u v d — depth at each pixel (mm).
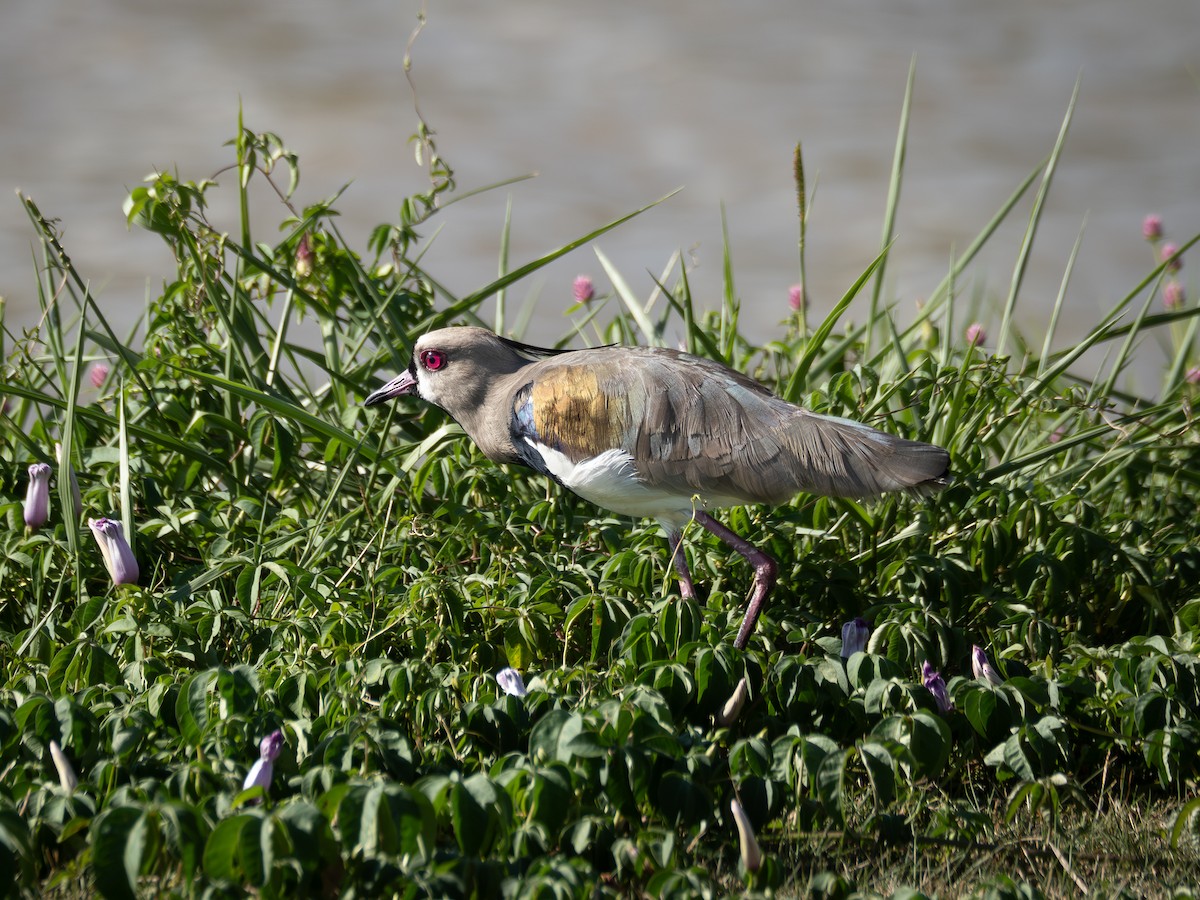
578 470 10203
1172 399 13812
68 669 8680
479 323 13750
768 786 7781
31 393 11109
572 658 10086
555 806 7184
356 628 9438
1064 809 8695
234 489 11781
